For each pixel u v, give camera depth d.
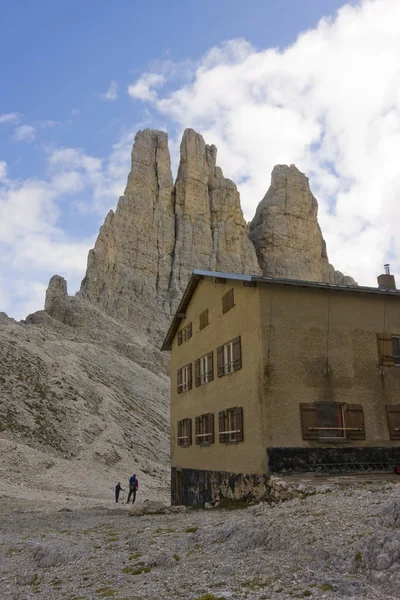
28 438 53.53
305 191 185.12
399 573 7.73
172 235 162.25
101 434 61.47
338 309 21.27
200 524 14.59
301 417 19.34
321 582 7.86
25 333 83.31
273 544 10.20
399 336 21.97
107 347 104.69
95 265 133.38
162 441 70.75
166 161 172.38
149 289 146.25
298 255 175.62
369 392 20.67
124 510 24.92
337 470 18.97
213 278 25.11
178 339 31.56
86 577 9.99
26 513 23.97
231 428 22.27
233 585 8.37
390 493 13.33
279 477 17.98
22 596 9.23
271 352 19.80
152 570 10.00
